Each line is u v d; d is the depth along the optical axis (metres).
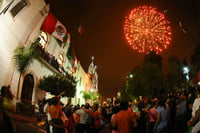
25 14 18.36
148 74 33.47
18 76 18.11
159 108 6.96
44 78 21.62
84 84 54.53
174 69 32.03
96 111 9.63
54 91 21.09
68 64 36.47
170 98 9.48
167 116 7.26
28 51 17.36
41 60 22.42
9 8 15.57
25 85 19.98
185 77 31.12
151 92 32.72
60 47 30.16
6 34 15.94
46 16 21.67
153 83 32.72
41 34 24.23
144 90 33.84
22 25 18.41
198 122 5.09
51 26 22.30
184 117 7.53
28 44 20.31
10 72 16.73
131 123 5.97
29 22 19.47
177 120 7.69
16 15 17.06
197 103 5.45
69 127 8.27
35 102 22.00
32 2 18.69
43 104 14.98
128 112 6.09
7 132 3.67
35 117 15.84
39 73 22.91
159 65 37.28
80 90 47.78
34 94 21.91
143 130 8.75
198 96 5.57
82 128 9.08
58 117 6.66
